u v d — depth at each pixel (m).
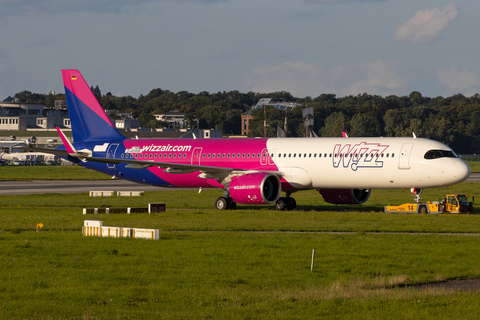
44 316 58.53
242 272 82.19
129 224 137.75
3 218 149.88
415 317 58.31
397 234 121.81
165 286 72.62
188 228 131.00
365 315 59.09
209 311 60.66
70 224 138.25
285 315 59.34
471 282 77.50
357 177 168.25
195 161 192.00
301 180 174.38
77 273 81.06
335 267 87.00
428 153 161.62
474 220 146.00
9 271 82.50
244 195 170.25
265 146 182.50
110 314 59.59
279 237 116.00
